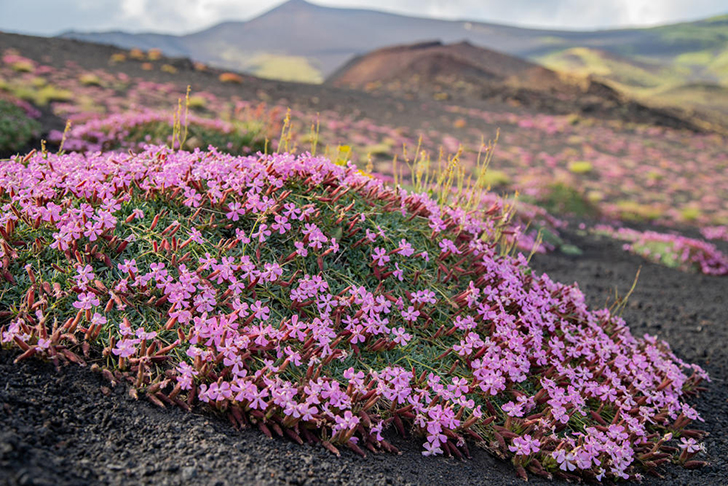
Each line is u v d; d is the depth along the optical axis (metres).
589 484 2.67
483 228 3.91
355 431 2.46
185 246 2.84
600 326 4.13
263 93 26.11
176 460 2.00
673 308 6.46
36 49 25.78
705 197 20.62
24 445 1.80
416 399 2.56
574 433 2.81
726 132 45.19
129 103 17.27
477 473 2.47
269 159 3.50
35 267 2.62
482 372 2.86
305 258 3.08
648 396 3.34
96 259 2.69
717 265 9.55
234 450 2.13
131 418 2.17
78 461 1.88
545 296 3.80
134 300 2.59
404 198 3.63
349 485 2.12
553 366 3.23
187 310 2.60
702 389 4.08
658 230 14.22
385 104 30.91
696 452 3.16
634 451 2.97
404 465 2.37
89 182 2.92
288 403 2.28
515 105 39.34
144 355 2.37
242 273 2.84
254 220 3.12
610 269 8.70
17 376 2.19
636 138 32.94
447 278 3.35
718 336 5.48
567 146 27.56
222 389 2.28
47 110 14.21
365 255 3.21
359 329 2.77
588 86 51.19
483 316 3.23
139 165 3.11
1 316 2.39
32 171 2.95
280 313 2.79
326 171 3.42
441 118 29.64
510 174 18.66
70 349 2.38
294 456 2.21
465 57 80.69
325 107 26.25
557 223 11.86
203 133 7.80
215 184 3.04
